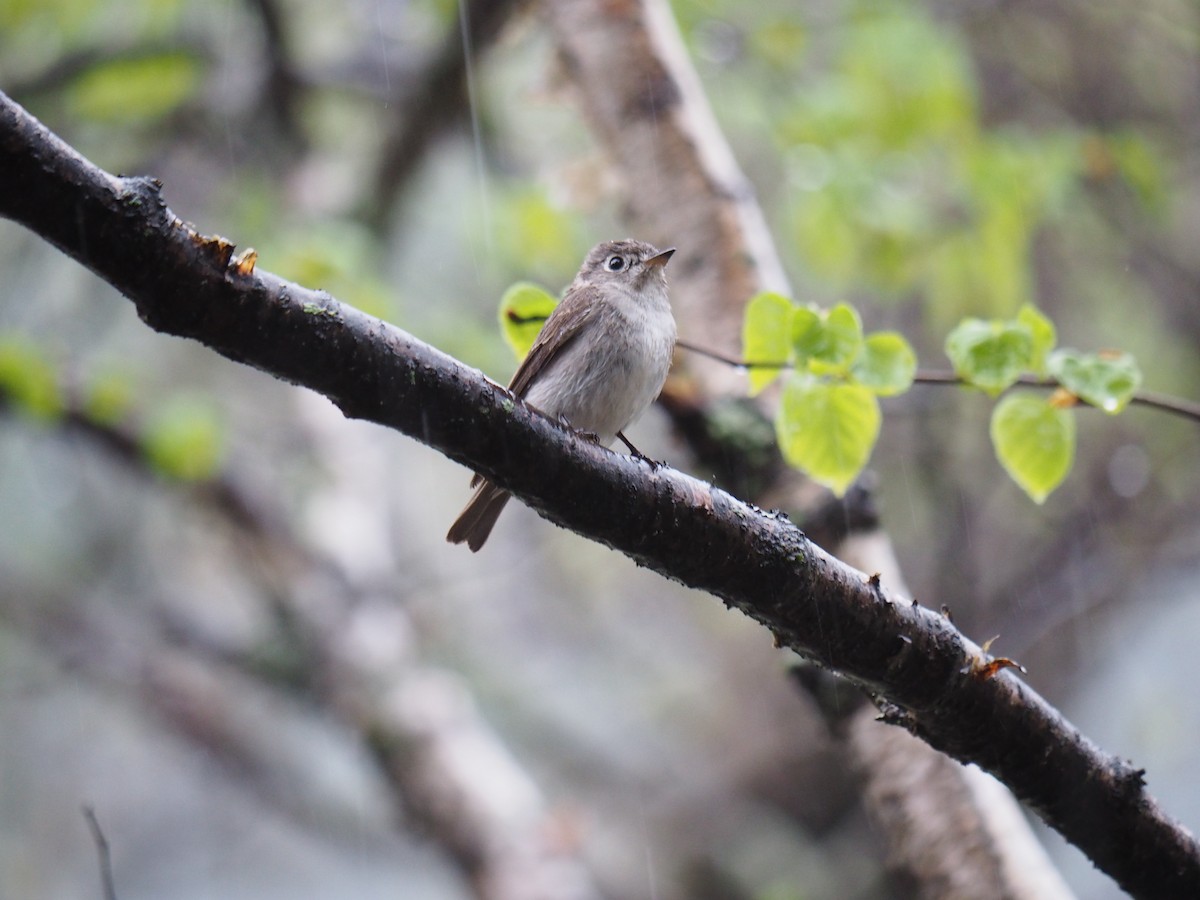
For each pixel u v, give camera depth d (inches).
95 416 450.9
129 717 708.7
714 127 328.2
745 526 175.3
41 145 134.6
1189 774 533.0
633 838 621.3
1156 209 470.3
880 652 179.5
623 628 710.5
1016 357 210.2
